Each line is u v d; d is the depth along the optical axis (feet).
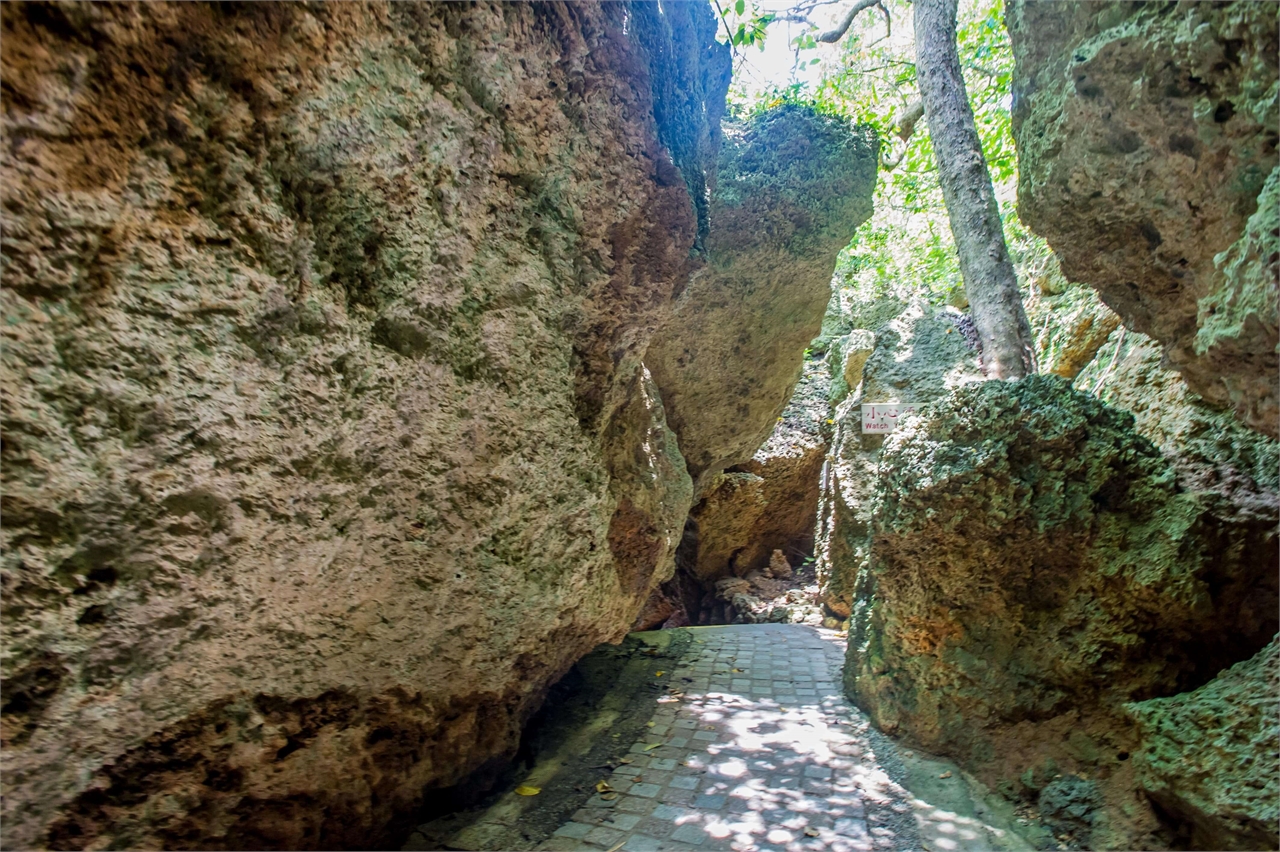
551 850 7.98
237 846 6.01
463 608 7.10
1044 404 9.05
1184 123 5.94
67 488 4.02
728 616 25.49
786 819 8.73
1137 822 7.39
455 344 6.24
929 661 10.35
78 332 3.90
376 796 7.39
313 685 6.18
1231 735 6.50
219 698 5.49
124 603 4.49
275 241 4.73
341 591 6.01
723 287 16.76
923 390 18.97
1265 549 7.97
